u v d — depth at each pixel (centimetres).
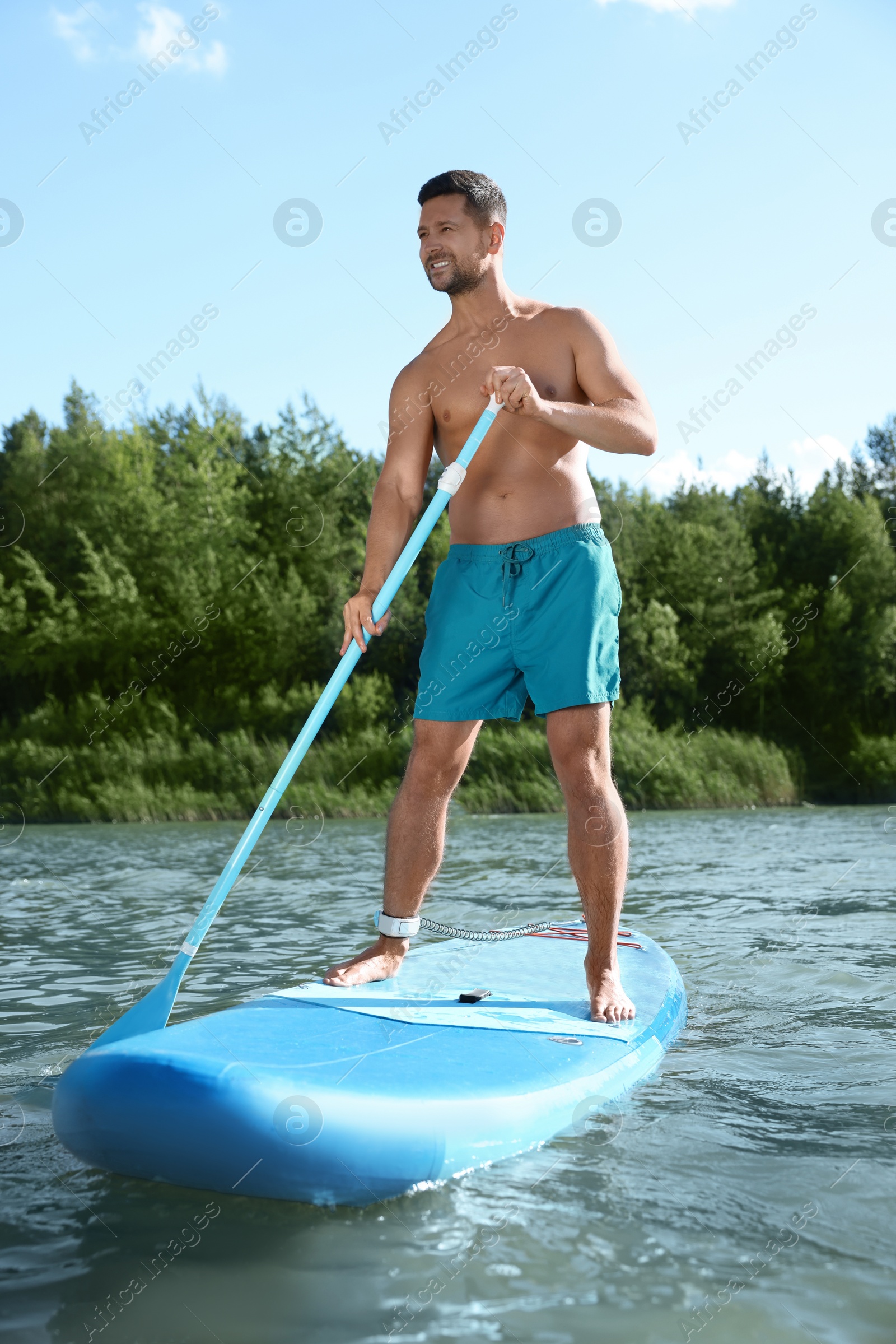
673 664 2202
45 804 1684
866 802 2077
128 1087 154
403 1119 153
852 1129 173
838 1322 112
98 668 2264
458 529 253
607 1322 113
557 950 288
